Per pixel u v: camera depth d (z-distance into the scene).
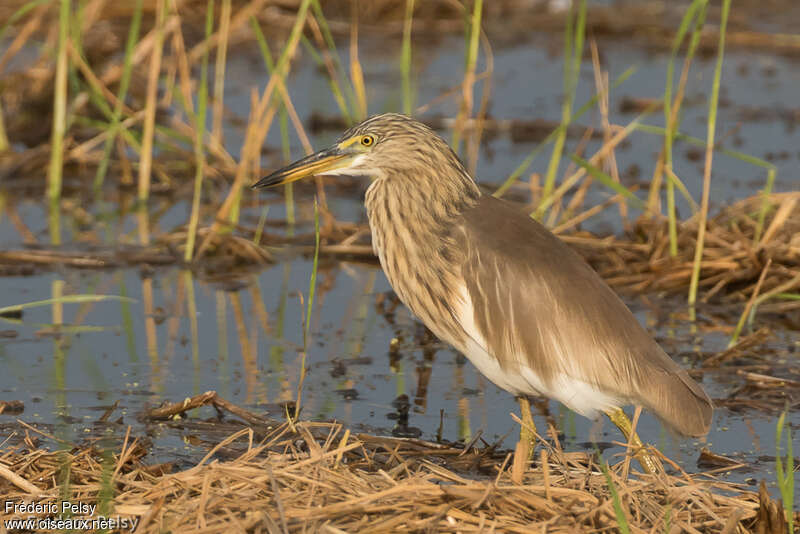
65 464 7.84
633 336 8.35
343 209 15.67
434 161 8.92
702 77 21.14
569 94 13.48
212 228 14.02
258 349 10.96
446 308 8.80
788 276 12.38
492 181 16.08
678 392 8.27
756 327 11.69
